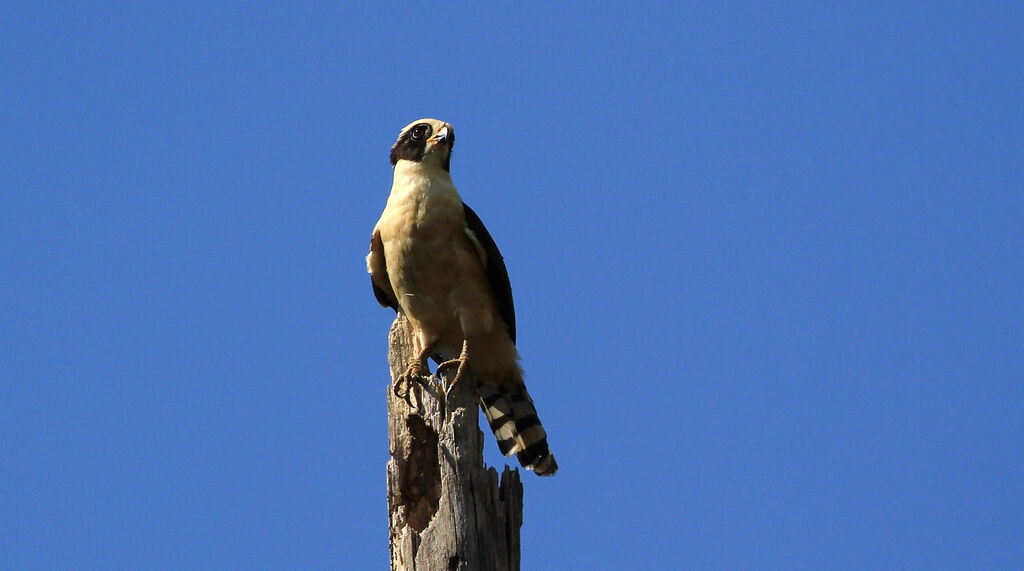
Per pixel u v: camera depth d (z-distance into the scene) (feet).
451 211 44.75
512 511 34.78
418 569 34.04
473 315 44.88
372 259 46.16
